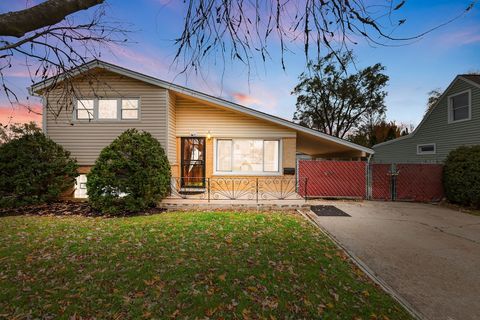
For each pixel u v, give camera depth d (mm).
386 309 2719
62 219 6637
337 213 7496
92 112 9164
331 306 2734
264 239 4879
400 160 16609
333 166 10234
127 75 8977
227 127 10273
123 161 7344
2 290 2957
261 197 9094
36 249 4273
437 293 3100
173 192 9469
